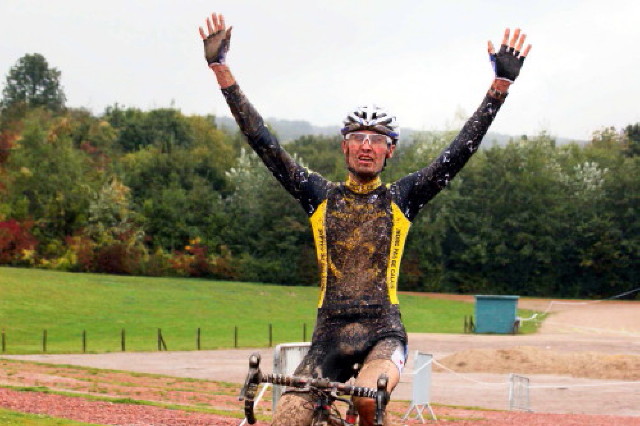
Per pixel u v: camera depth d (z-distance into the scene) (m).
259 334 67.38
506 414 28.61
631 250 112.81
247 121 7.41
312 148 154.62
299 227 114.25
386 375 6.23
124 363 43.72
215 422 20.58
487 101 7.40
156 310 78.88
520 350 47.00
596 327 77.06
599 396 35.78
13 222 103.38
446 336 67.31
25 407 21.30
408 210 7.41
